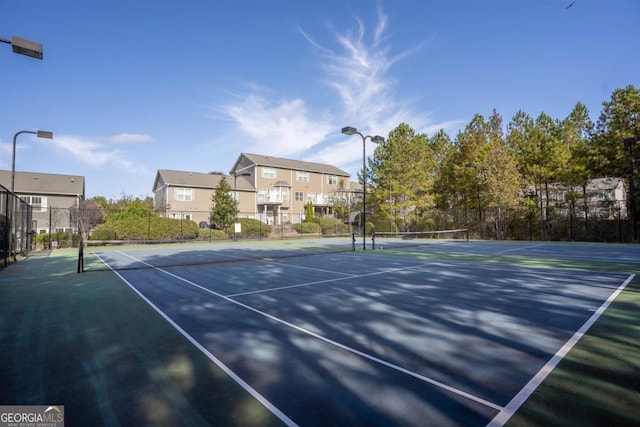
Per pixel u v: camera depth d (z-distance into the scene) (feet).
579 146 87.86
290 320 17.84
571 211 87.56
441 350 13.38
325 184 167.32
